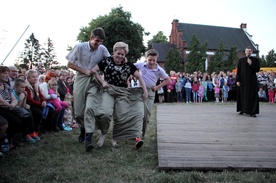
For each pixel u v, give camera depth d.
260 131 5.18
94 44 4.02
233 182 2.70
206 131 5.15
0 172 3.04
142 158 3.58
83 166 3.24
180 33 45.88
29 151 3.97
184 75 14.86
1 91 4.21
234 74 16.23
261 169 3.02
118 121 4.05
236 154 3.57
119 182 2.75
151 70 4.53
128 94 4.07
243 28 51.38
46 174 2.94
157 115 7.51
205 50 37.31
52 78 5.93
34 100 5.13
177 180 2.73
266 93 14.85
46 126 5.62
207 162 3.21
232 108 9.84
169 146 3.98
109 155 3.70
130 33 41.12
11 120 4.02
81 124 4.35
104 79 4.08
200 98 14.51
